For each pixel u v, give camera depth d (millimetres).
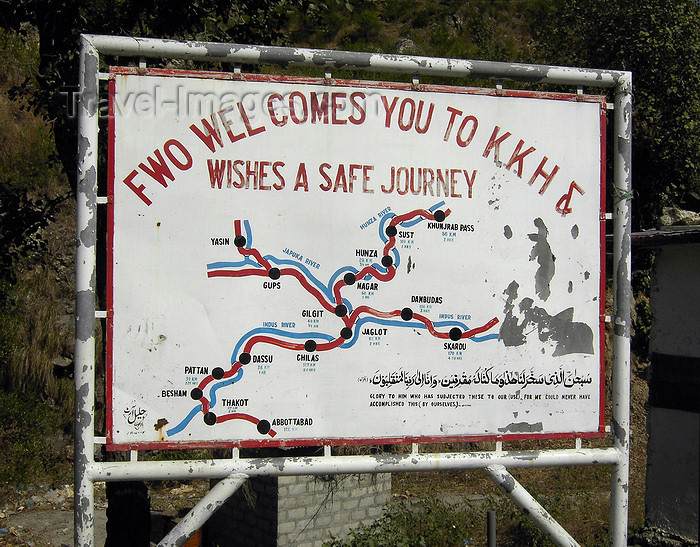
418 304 3857
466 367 3889
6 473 9383
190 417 3619
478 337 3912
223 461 3590
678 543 6277
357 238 3809
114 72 3648
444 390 3857
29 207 6184
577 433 3977
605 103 4094
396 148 3871
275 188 3746
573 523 7125
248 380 3678
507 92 3998
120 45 3602
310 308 3752
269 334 3705
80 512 3434
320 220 3781
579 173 4059
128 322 3594
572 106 4070
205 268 3668
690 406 6316
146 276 3619
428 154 3902
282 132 3770
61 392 10766
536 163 4012
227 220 3697
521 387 3938
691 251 6363
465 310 3902
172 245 3648
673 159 12828
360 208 3820
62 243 11820
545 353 3973
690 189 13289
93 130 3562
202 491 9547
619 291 4008
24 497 9117
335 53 3781
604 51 12789
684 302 6402
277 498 6352
